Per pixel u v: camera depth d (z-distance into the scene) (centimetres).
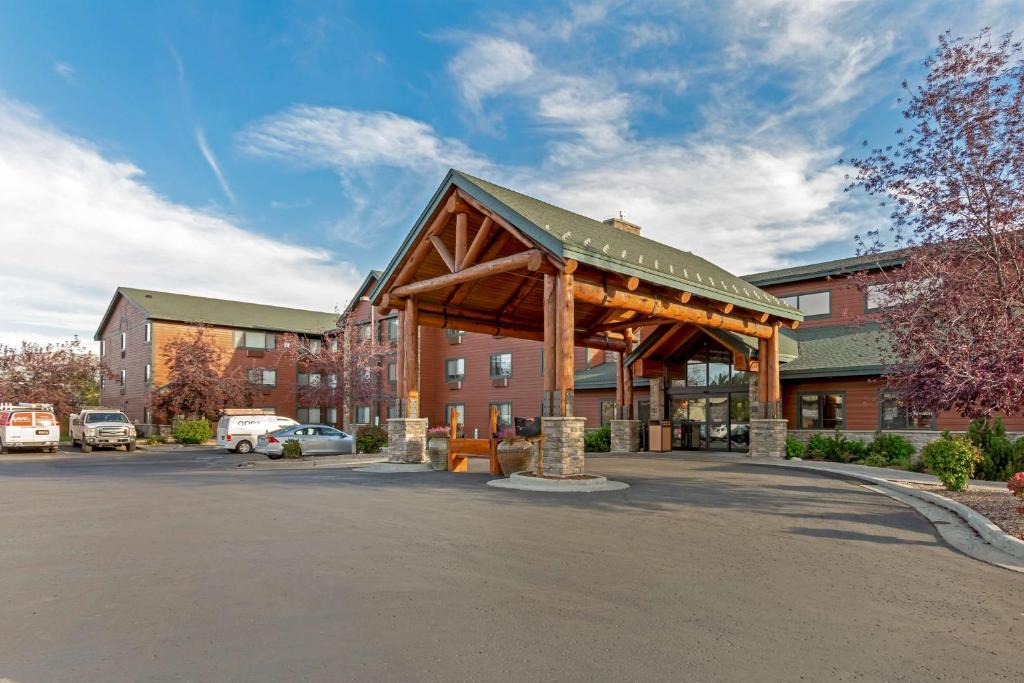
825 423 2219
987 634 484
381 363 3931
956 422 1944
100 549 746
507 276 1861
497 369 3600
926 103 1139
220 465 2114
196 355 3759
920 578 640
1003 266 1073
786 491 1241
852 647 454
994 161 1093
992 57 1096
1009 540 764
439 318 1895
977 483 1354
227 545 763
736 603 550
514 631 478
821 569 666
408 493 1223
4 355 3919
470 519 934
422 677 398
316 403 4206
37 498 1198
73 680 395
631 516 957
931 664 427
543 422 1357
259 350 4419
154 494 1247
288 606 534
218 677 398
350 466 1948
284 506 1068
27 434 2931
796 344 2353
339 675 401
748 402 2308
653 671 409
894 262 1745
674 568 660
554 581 610
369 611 521
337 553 720
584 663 421
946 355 1044
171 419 3938
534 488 1280
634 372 2462
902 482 1362
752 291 2050
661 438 2378
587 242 1433
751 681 396
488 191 1477
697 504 1072
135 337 4344
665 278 1560
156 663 419
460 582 605
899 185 1200
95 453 2978
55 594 570
